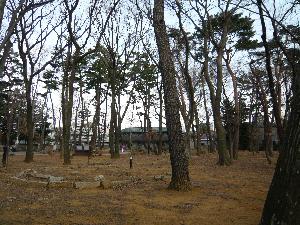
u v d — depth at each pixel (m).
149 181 14.70
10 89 44.00
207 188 12.82
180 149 12.26
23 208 9.41
